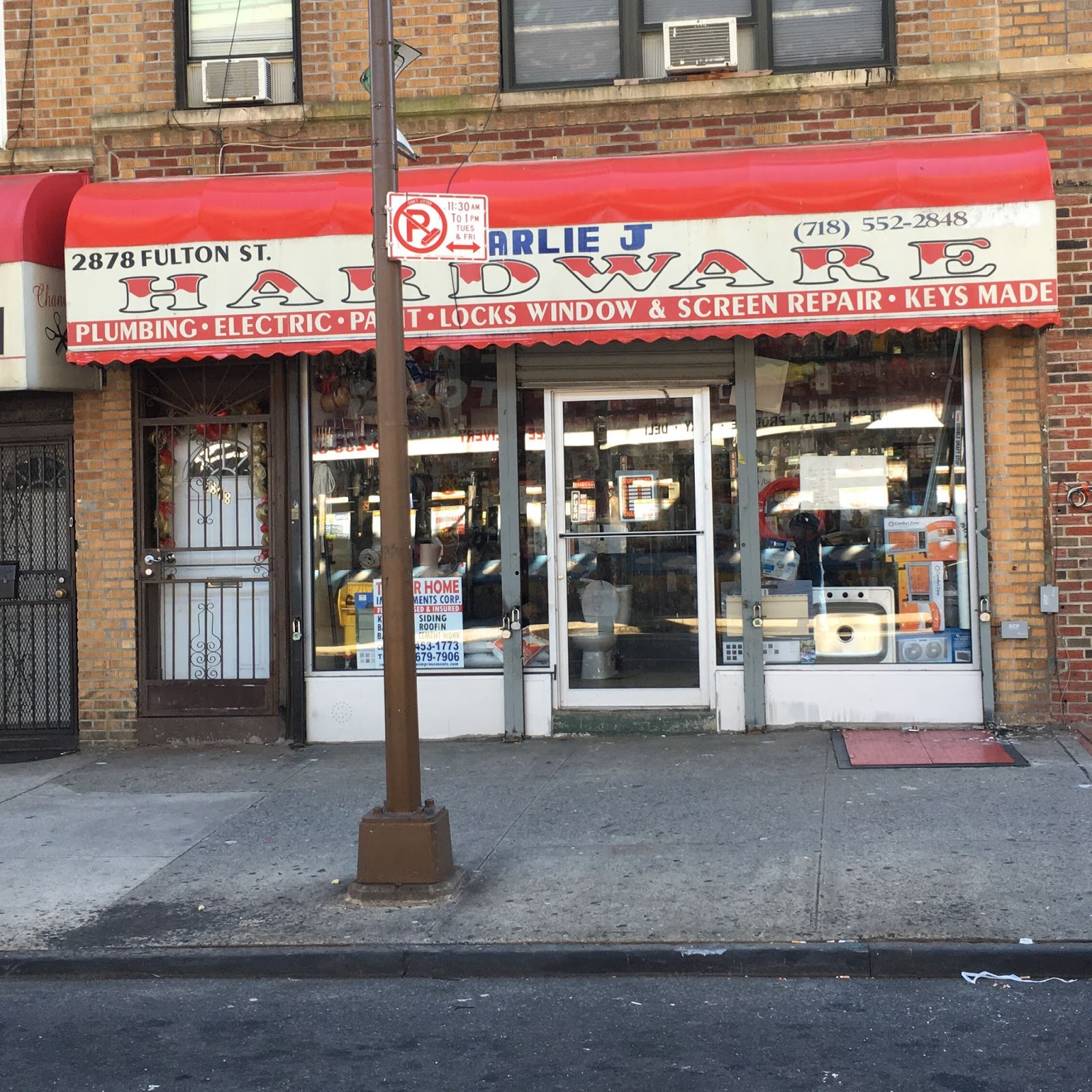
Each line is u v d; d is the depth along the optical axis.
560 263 8.22
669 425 9.05
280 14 9.37
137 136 9.27
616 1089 4.21
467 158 9.01
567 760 8.43
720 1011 4.87
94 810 7.78
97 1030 4.88
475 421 9.13
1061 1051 4.41
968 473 8.70
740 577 8.95
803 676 8.88
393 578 6.07
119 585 9.35
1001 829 6.58
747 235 8.09
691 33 8.79
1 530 9.66
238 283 8.43
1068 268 8.51
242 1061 4.54
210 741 9.30
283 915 5.88
